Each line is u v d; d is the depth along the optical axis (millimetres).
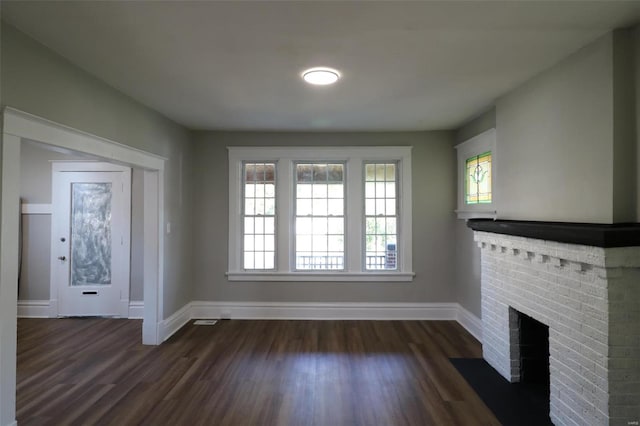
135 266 4852
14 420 2105
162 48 2354
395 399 2744
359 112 3855
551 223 2396
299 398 2764
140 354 3607
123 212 4852
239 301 4824
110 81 2945
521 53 2404
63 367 3309
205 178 4848
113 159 3084
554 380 2369
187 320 4684
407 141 4781
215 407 2635
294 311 4805
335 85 3029
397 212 4879
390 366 3322
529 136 2877
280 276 4809
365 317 4773
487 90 3143
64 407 2627
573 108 2381
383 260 4875
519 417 2480
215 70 2713
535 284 2566
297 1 1811
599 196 2154
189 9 1890
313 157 4809
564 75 2473
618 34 2082
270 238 4906
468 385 2949
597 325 1981
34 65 2238
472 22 2020
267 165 4914
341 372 3203
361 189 4820
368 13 1929
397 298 4789
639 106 2027
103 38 2223
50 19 1996
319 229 4895
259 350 3711
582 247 2021
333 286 4809
